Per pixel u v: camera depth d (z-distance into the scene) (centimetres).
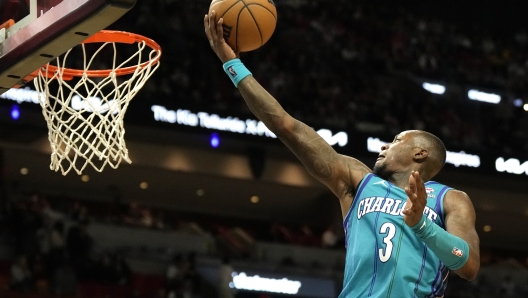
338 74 1719
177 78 1489
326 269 1491
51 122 416
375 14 1986
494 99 1798
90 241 1302
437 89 1784
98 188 1598
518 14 2134
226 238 1501
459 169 1570
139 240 1399
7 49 361
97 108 431
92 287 1232
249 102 307
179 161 1496
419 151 309
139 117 1358
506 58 1992
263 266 1422
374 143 1502
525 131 1759
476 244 274
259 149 1533
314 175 309
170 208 1692
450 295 1475
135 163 1466
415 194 252
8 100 1301
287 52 1700
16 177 1513
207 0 1666
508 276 1587
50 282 1205
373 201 294
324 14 1873
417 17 2059
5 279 1184
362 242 288
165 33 1554
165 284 1316
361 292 282
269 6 328
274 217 1767
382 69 1772
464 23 2109
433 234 258
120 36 432
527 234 1850
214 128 1417
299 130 306
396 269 278
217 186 1602
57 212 1344
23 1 361
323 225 1675
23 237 1246
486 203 1684
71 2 326
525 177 1603
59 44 337
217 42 318
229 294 1324
